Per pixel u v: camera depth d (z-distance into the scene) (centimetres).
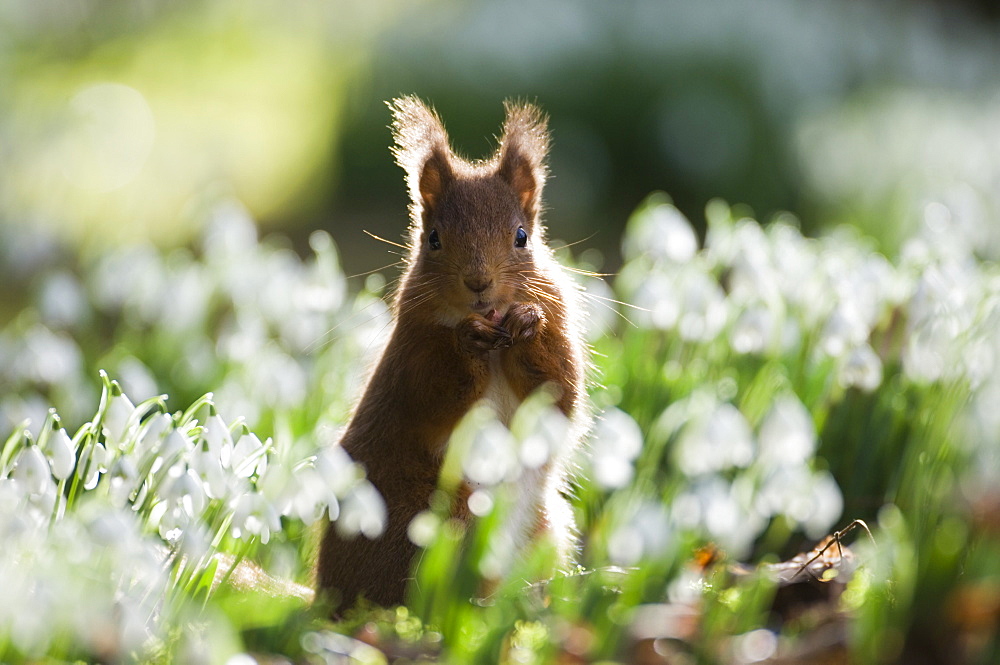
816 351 1047
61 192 2973
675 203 2833
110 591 634
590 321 1116
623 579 762
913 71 3309
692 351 1110
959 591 670
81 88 4012
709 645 659
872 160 2611
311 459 688
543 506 880
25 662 622
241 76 4756
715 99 2800
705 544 870
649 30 2903
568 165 2817
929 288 980
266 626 679
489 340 806
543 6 3055
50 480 668
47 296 1191
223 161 3562
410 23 3153
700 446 802
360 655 666
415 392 842
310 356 1217
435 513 809
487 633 651
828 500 834
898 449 1024
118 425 712
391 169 3041
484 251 841
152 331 1367
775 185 2747
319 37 4962
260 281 1174
